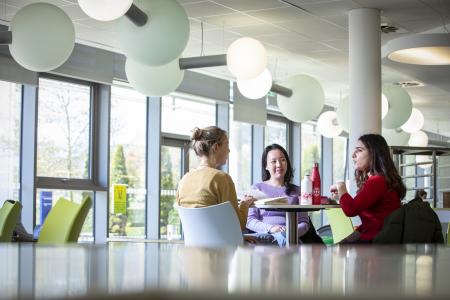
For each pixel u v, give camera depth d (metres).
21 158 8.37
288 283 0.35
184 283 0.34
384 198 4.05
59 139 8.95
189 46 9.34
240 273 0.40
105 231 9.43
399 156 9.59
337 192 4.20
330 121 11.34
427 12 7.84
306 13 7.86
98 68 9.11
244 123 12.70
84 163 9.26
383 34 8.81
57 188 8.85
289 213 4.35
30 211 8.34
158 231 10.28
